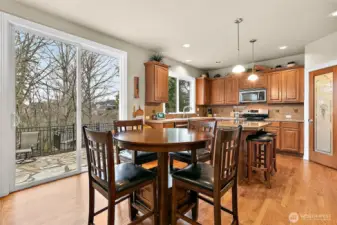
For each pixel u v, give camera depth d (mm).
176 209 1573
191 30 3213
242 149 2738
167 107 5207
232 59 5066
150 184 1620
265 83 4965
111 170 1293
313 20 2836
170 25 3023
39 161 2795
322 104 3617
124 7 2492
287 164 3641
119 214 1930
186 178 1497
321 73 3609
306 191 2434
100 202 2156
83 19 2830
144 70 4219
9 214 1890
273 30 3203
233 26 3047
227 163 1434
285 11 2568
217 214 1327
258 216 1875
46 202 2135
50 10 2574
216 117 5734
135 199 1832
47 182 2701
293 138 4258
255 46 4031
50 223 1756
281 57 4887
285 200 2199
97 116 3570
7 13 2283
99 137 1329
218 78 5965
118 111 3836
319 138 3689
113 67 3771
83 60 3375
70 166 3105
